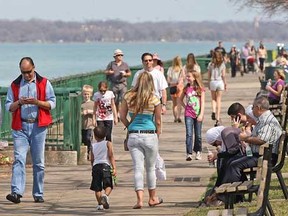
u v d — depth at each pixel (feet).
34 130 97.04
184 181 107.34
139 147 90.43
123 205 92.68
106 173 90.38
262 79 239.91
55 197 98.94
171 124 177.88
